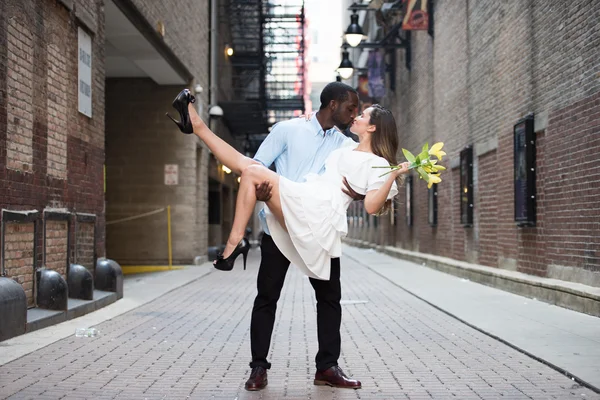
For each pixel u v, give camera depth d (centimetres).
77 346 696
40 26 920
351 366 613
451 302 1123
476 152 1702
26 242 863
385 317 967
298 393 503
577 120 1032
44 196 930
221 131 2944
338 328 529
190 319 928
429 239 2380
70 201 1045
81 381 536
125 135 2189
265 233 518
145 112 2191
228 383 536
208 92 2581
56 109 985
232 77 3378
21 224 847
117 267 1155
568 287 996
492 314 956
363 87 3481
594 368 579
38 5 912
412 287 1423
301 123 519
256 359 520
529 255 1284
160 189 2181
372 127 509
